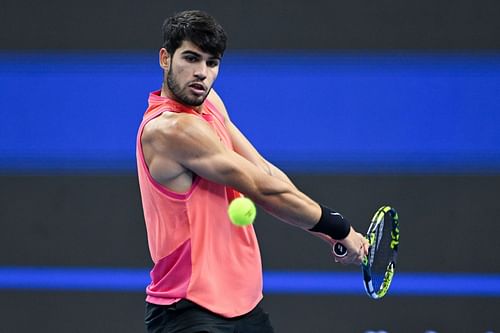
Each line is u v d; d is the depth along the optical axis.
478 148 27.47
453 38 27.81
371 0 28.00
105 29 28.16
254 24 28.12
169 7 28.19
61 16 28.19
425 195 27.06
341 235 12.40
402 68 27.81
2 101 28.00
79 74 28.05
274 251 26.36
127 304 24.97
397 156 27.58
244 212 11.20
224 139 12.91
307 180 27.64
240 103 28.06
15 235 26.95
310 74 27.94
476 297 24.91
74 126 27.91
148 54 28.16
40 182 27.30
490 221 26.70
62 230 26.97
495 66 27.67
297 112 27.94
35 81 28.03
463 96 27.69
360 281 25.69
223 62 28.14
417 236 26.75
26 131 27.86
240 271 12.28
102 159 27.66
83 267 26.78
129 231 26.97
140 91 28.03
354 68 27.91
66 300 25.06
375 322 24.66
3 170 27.39
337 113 27.84
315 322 24.66
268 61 28.08
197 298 11.93
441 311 24.72
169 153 11.61
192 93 11.80
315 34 28.06
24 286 25.53
